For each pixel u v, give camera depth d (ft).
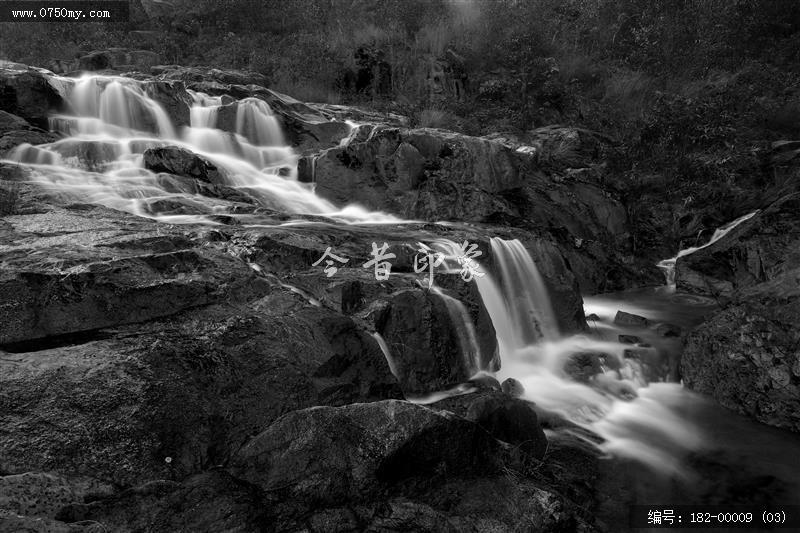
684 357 17.94
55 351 8.87
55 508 6.59
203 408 8.73
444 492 8.71
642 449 13.92
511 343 18.54
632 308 24.98
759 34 51.01
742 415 15.85
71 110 25.41
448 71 43.19
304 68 40.73
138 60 37.76
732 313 17.43
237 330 10.39
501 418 12.12
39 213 14.79
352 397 10.69
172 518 6.99
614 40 50.85
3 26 40.19
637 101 43.70
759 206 30.91
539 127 40.37
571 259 26.48
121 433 7.82
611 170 35.60
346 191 24.81
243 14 47.67
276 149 28.91
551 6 52.54
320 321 11.49
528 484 9.56
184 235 13.80
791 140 37.24
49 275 9.73
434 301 14.58
